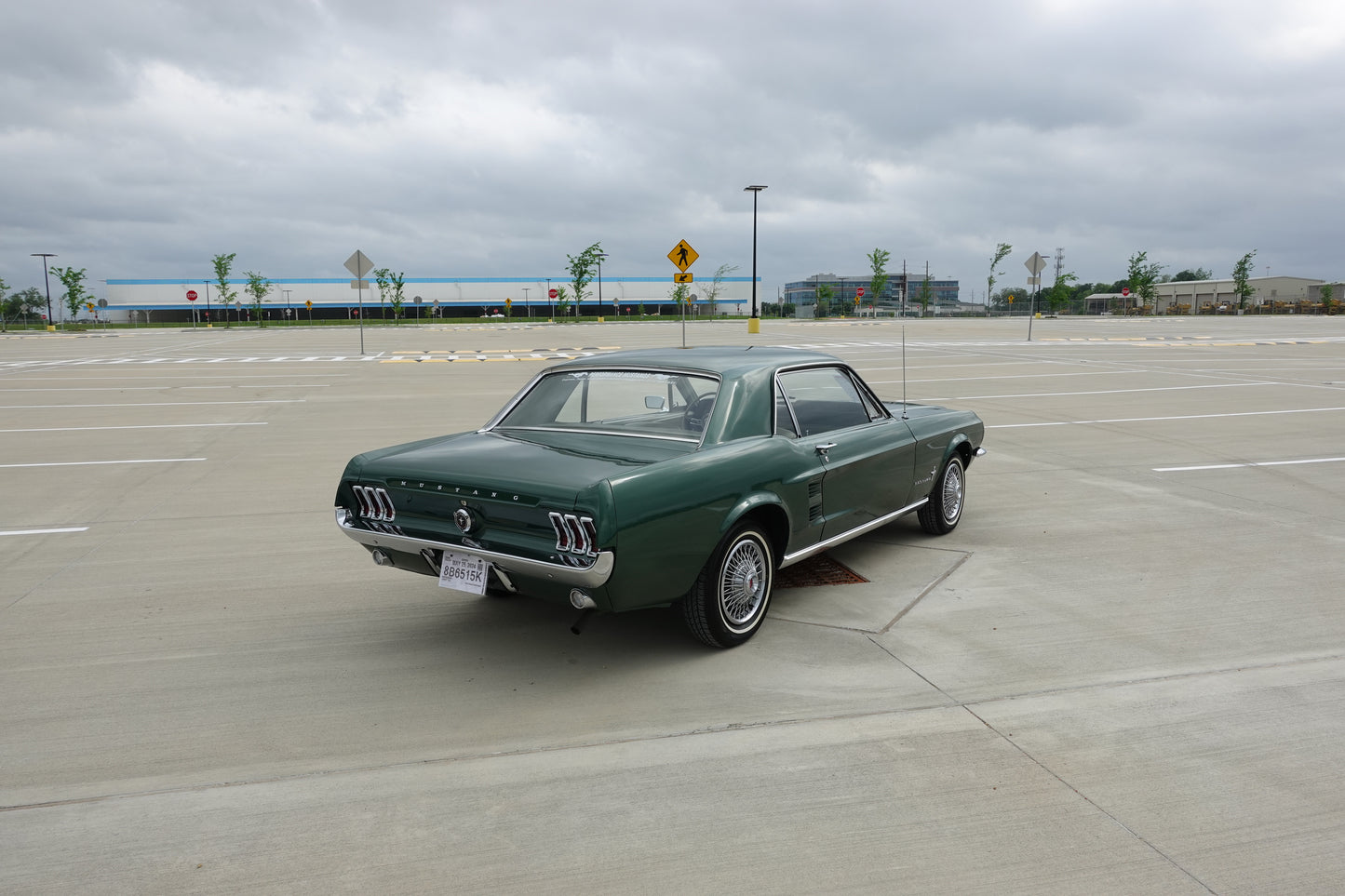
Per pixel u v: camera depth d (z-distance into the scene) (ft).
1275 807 9.25
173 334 167.84
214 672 12.87
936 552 18.86
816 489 14.84
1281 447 31.71
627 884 8.01
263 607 15.72
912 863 8.30
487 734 10.93
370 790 9.66
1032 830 8.83
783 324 183.83
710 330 146.20
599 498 11.09
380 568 18.06
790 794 9.52
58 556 18.79
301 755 10.44
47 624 14.82
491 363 74.43
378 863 8.37
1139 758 10.24
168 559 18.60
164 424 37.91
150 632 14.48
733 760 10.24
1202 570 17.49
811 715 11.39
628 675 12.69
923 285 286.25
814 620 14.82
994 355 76.64
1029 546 19.27
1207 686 12.17
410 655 13.50
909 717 11.29
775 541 14.43
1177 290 366.43
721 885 8.00
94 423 38.17
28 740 10.82
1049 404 43.75
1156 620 14.75
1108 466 28.40
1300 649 13.46
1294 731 10.88
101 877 8.17
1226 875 8.14
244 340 134.10
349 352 94.12
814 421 15.70
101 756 10.43
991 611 15.19
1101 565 17.88
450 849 8.57
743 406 13.96
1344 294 334.03
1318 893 7.88
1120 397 46.26
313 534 20.59
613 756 10.37
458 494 12.26
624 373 14.87
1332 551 18.85
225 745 10.68
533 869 8.24
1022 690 12.07
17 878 8.14
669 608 15.66
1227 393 48.14
